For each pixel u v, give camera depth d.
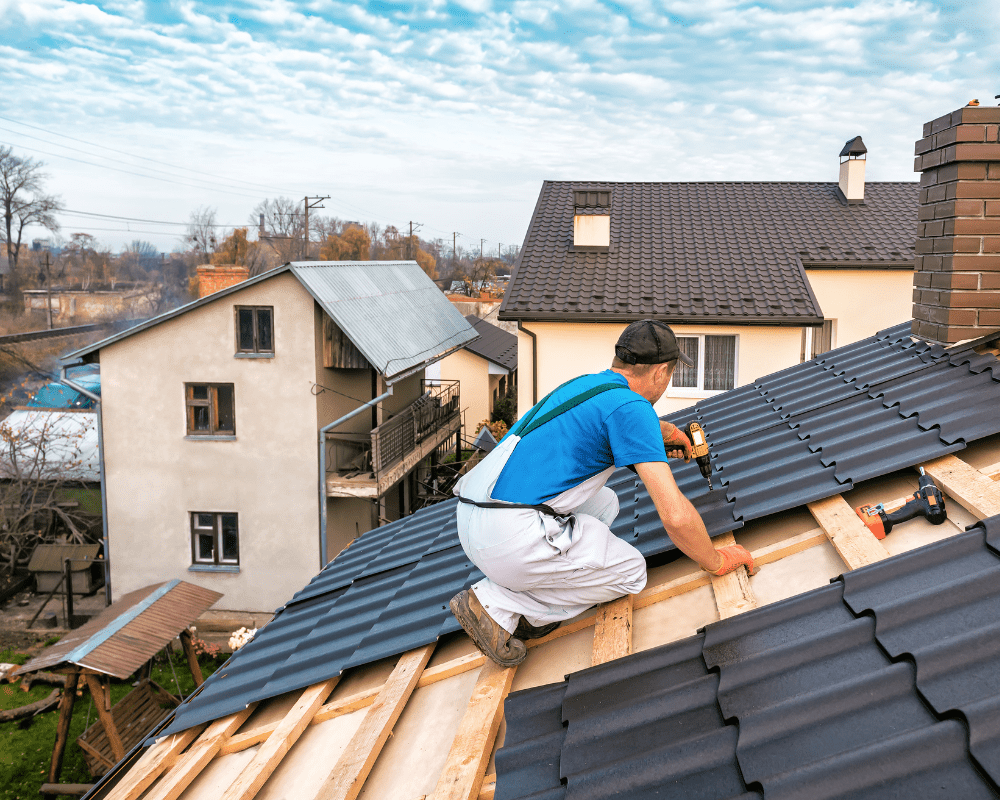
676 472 4.40
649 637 2.87
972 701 1.82
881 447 3.47
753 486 3.68
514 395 36.25
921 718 1.88
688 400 16.16
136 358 17.34
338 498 18.30
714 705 2.26
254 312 17.00
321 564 17.42
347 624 4.16
